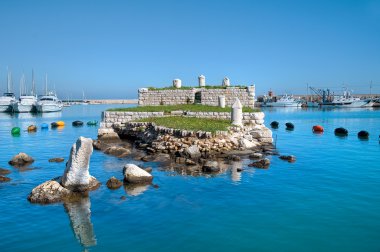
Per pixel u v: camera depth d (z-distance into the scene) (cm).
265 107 14062
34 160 2402
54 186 1528
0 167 2138
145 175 1766
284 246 1044
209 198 1495
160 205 1412
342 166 2111
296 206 1380
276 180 1777
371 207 1361
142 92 4606
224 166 2114
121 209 1369
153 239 1099
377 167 2077
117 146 2903
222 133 2666
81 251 1024
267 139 3050
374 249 1021
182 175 1897
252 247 1038
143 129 3372
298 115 8356
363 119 6631
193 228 1180
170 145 2514
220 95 4297
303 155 2514
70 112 10769
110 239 1103
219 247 1041
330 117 7369
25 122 6350
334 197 1488
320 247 1034
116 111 3912
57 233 1152
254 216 1280
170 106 4234
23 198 1512
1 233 1155
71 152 1583
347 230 1150
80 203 1438
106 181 1778
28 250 1034
